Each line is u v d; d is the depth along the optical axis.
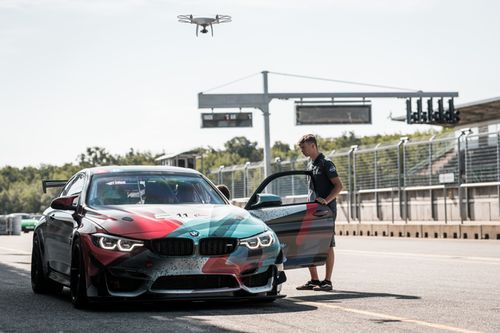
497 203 36.91
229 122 51.72
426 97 51.00
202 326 9.56
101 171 13.05
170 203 12.38
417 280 15.85
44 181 17.19
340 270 18.56
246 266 11.16
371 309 11.22
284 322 9.90
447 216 40.00
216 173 58.34
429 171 41.00
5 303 12.31
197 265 10.95
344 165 47.19
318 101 51.47
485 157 37.66
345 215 47.31
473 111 52.22
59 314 10.87
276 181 51.66
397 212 43.22
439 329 9.33
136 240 11.01
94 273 11.09
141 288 10.93
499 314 10.66
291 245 13.16
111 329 9.41
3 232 67.19
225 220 11.46
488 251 25.62
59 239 12.73
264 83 50.94
